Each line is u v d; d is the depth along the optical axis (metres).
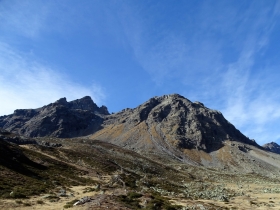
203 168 198.25
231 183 133.50
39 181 52.47
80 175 75.38
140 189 63.91
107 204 33.34
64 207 31.73
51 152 103.75
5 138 135.25
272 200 73.56
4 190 37.50
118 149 190.62
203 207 47.81
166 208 39.06
